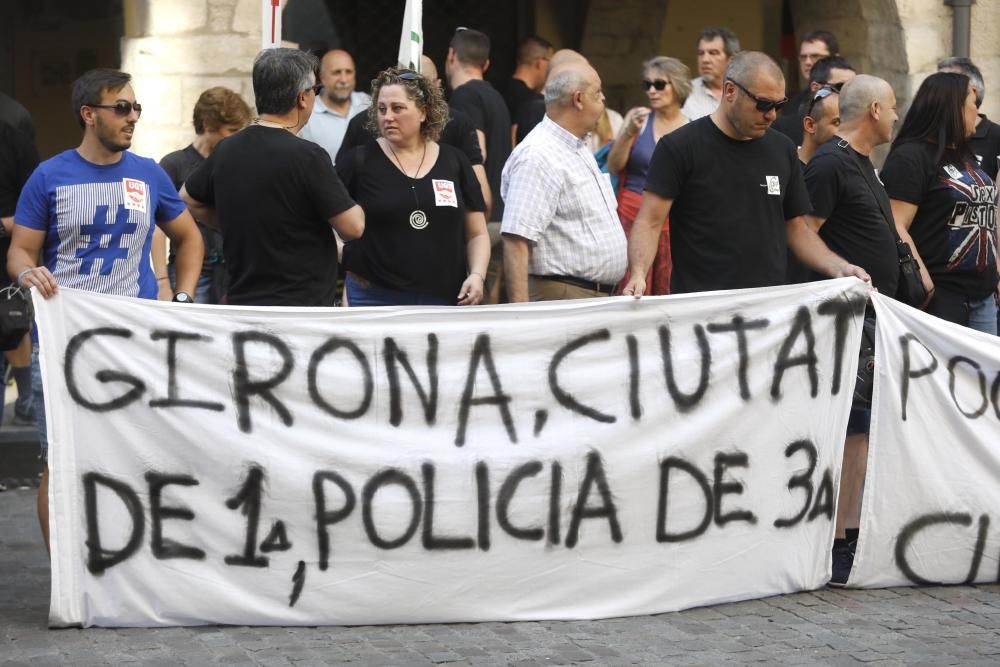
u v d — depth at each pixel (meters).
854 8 14.59
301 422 7.62
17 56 18.92
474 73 12.57
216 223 8.61
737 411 8.13
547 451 7.82
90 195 8.07
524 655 7.20
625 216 11.91
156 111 12.83
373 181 9.04
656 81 11.80
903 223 10.05
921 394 8.46
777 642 7.46
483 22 17.36
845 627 7.73
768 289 8.20
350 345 7.69
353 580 7.64
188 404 7.53
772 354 8.21
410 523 7.68
